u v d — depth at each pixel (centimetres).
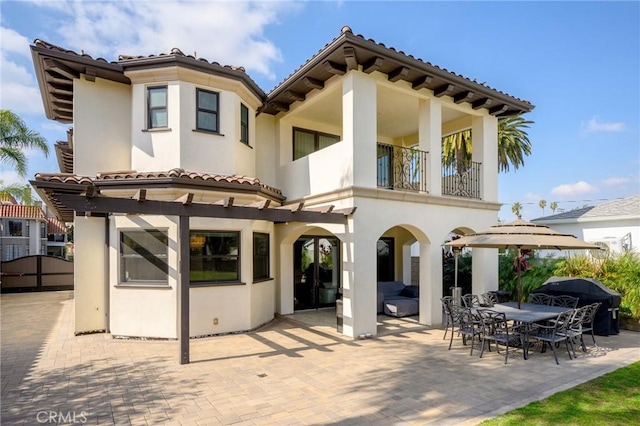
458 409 504
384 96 1108
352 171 915
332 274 1423
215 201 963
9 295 1898
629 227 1570
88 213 964
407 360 737
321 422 470
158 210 694
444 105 1127
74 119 989
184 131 986
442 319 1123
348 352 796
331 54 878
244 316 1003
